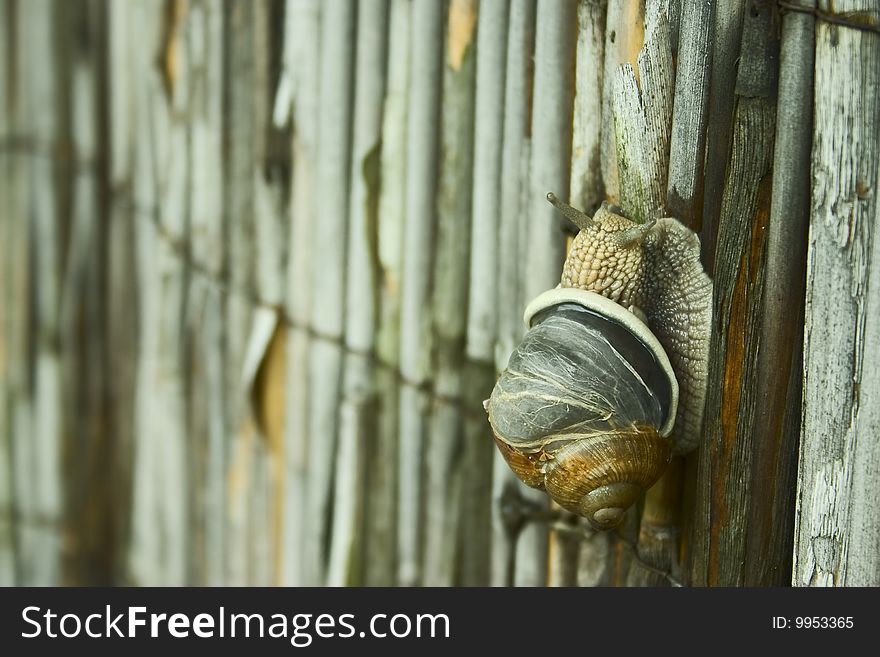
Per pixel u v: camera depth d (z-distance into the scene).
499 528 0.45
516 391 0.40
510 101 0.43
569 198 0.42
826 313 0.40
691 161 0.40
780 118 0.40
